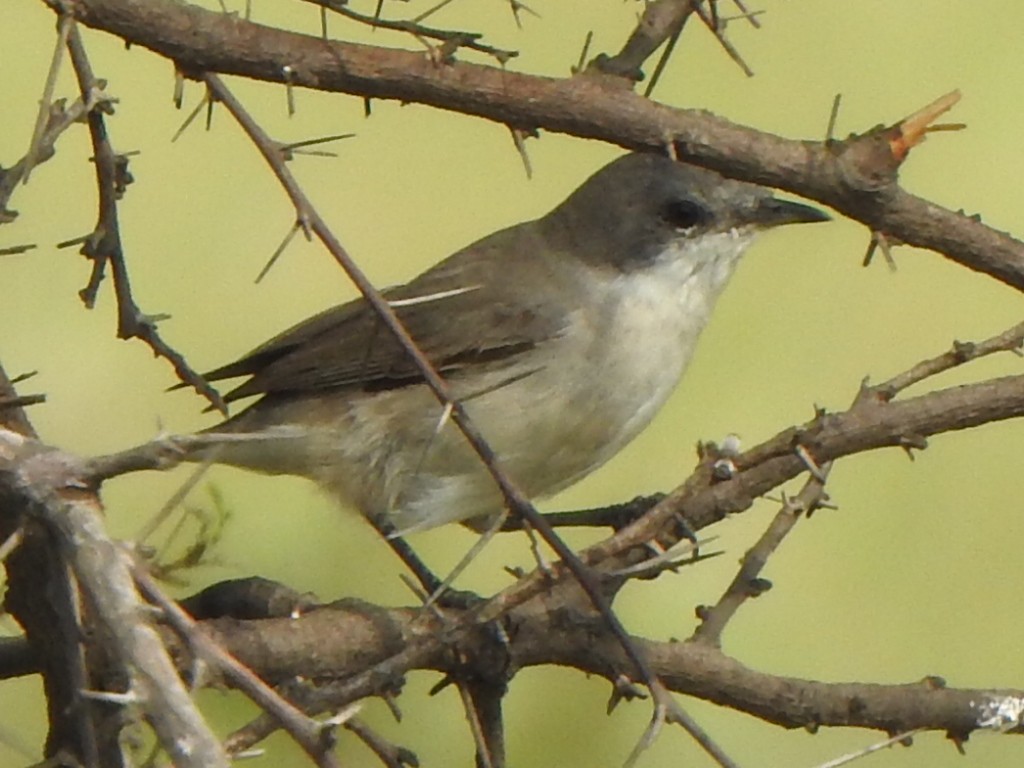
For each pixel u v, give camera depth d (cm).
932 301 1465
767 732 1178
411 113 1603
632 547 589
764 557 711
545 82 654
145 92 1562
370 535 1192
